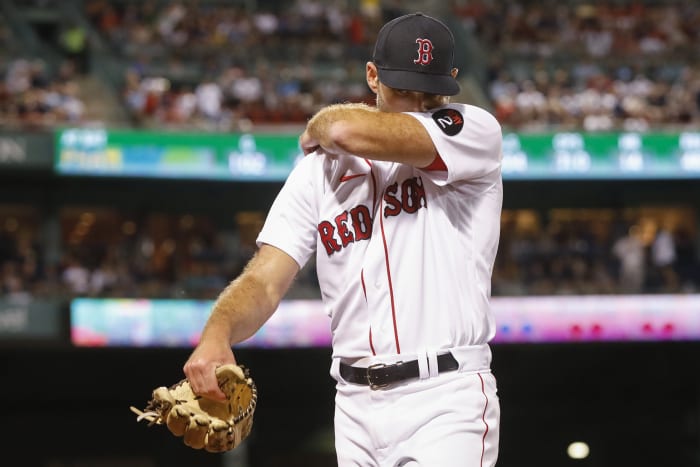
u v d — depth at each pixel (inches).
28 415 3031.5
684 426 3159.5
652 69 3654.0
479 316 478.9
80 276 2871.6
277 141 3056.1
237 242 3289.9
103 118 3235.7
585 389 3152.1
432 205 480.7
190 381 451.5
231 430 442.3
